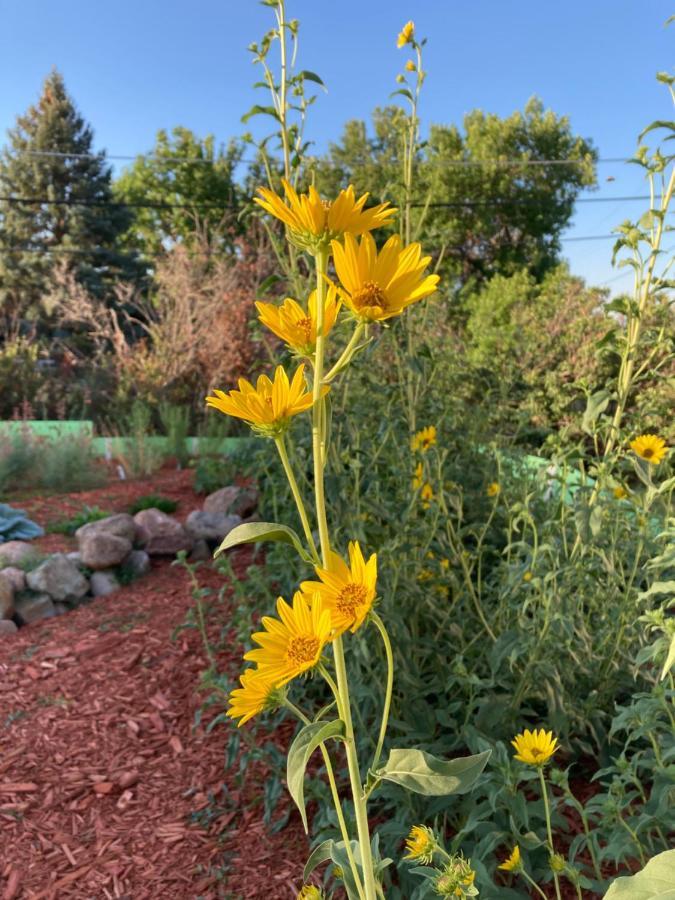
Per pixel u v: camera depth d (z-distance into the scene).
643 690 2.79
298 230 1.08
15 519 6.25
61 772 3.22
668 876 0.94
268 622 1.15
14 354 12.76
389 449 3.30
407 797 2.33
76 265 25.84
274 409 1.10
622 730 2.74
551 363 9.66
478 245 25.06
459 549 3.09
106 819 2.91
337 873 1.55
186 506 7.02
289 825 2.74
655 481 3.37
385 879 2.19
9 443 8.20
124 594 5.06
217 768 3.14
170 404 12.47
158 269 15.08
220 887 2.47
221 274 13.66
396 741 2.55
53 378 13.05
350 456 3.04
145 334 22.39
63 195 27.03
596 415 2.84
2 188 26.95
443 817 2.46
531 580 2.55
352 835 2.38
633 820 2.04
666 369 6.35
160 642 4.24
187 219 27.45
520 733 2.59
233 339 12.91
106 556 5.23
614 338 3.00
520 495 3.55
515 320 11.79
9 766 3.28
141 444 8.59
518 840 1.92
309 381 1.21
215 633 4.21
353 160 20.84
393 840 2.28
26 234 26.42
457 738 2.58
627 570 3.04
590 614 2.96
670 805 2.02
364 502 2.80
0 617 4.66
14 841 2.82
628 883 0.94
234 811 2.87
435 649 2.85
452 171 22.89
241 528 1.11
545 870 2.08
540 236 24.66
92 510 6.82
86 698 3.79
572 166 23.89
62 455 7.95
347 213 1.09
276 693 1.17
